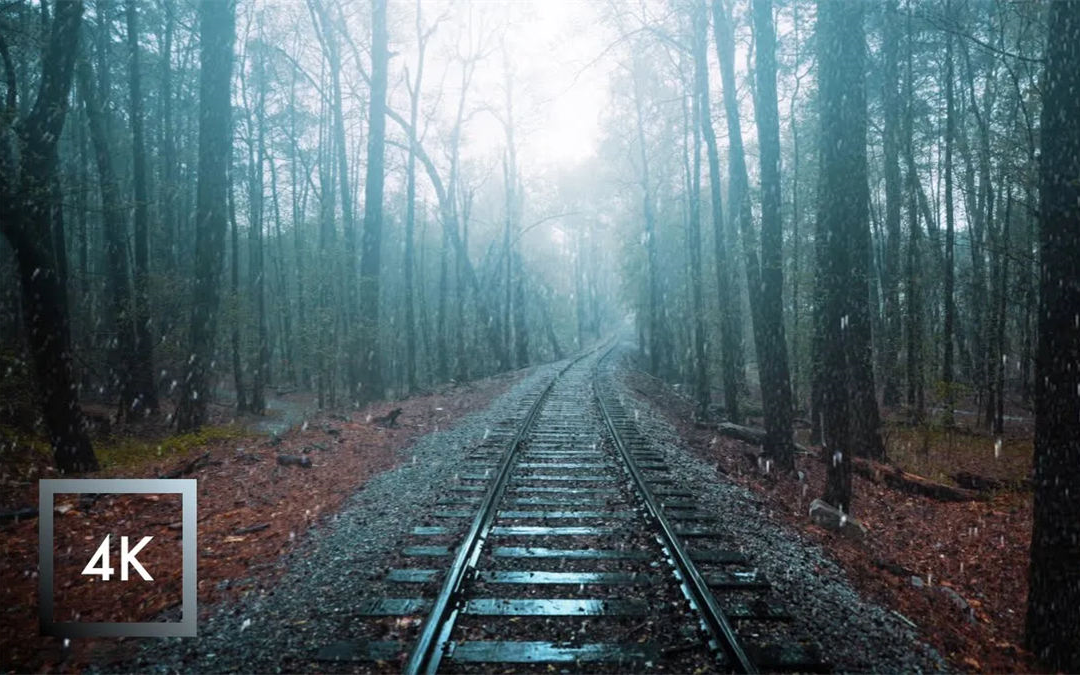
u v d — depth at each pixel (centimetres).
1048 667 548
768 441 1263
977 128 1755
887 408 2147
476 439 1329
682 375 3803
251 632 493
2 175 956
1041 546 563
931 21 1311
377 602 530
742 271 2570
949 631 599
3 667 449
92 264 2747
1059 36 541
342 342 2403
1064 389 545
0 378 1292
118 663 457
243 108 2628
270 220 3400
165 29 2330
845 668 455
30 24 1175
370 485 965
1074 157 534
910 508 1107
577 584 571
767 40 1241
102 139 1789
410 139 2689
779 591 571
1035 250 1391
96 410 1702
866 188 1238
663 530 709
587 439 1334
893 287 1827
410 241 2834
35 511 784
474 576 586
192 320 1525
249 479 980
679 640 472
